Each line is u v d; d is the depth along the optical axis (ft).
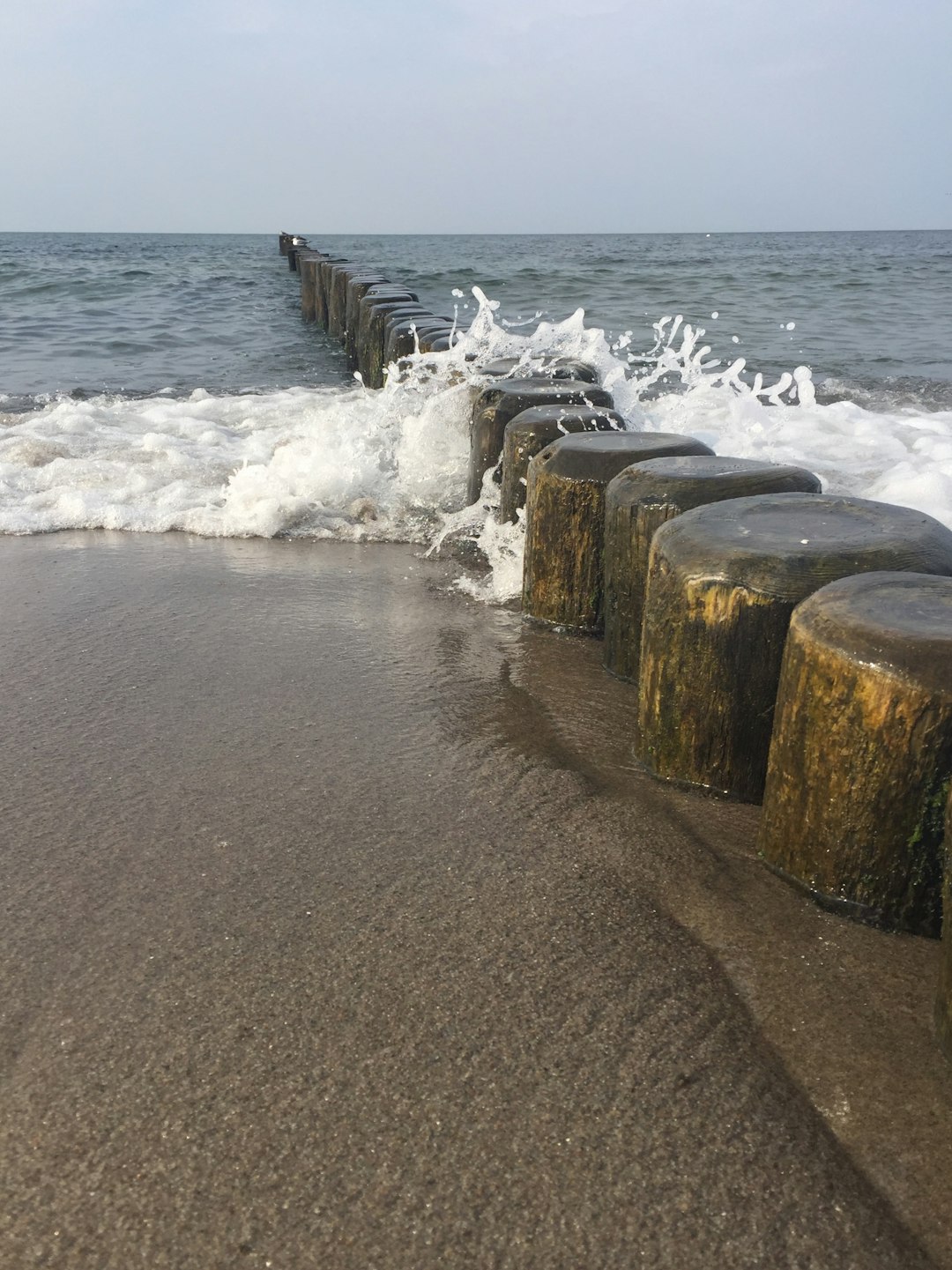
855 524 9.17
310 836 8.28
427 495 19.60
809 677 7.27
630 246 286.87
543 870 7.88
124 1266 4.73
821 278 83.76
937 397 31.65
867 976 6.80
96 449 23.27
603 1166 5.25
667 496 10.93
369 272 59.62
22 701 10.91
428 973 6.64
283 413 28.66
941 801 6.82
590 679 11.84
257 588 14.94
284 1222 4.92
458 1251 4.80
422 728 10.42
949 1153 5.46
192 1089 5.65
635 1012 6.36
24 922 7.14
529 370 19.67
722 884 7.77
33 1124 5.45
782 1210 5.07
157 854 8.00
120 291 79.56
